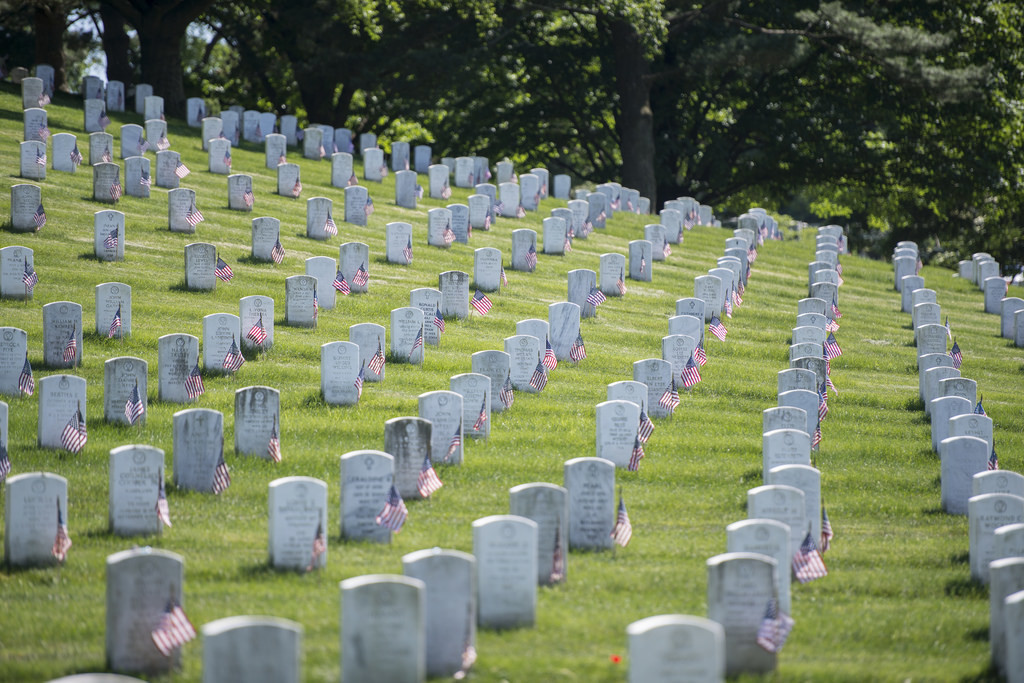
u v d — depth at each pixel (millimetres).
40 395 27578
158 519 22578
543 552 20953
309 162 70750
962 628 19359
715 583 17266
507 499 26016
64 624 18016
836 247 69750
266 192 59719
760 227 70688
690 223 71125
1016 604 16500
